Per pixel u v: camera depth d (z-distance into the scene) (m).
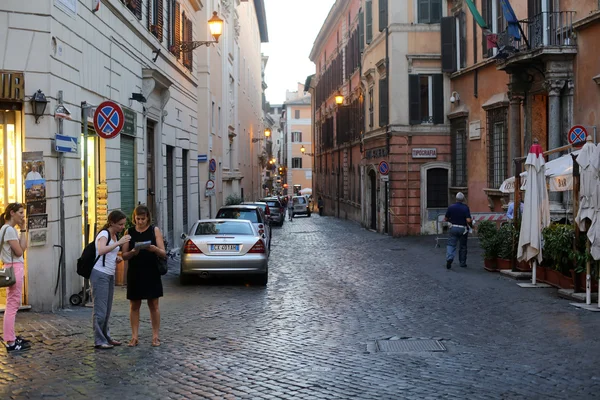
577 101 18.72
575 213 12.34
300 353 8.26
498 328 9.83
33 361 7.64
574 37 18.67
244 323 10.27
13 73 10.30
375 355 8.16
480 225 17.42
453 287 14.22
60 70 11.16
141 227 8.53
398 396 6.34
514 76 21.27
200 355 8.07
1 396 6.29
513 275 15.30
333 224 45.03
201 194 31.36
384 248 25.03
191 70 25.95
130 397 6.30
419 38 30.39
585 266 12.05
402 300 12.59
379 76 33.47
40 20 10.51
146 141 18.89
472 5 23.19
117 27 15.27
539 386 6.70
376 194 35.34
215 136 35.25
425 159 30.69
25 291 10.66
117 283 14.25
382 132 32.44
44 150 10.64
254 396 6.36
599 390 6.55
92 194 13.84
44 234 10.67
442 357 8.04
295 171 115.31
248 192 58.66
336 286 14.62
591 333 9.30
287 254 23.20
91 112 12.95
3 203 10.55
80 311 10.96
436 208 30.91
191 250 14.45
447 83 30.25
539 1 20.44
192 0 25.84
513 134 21.95
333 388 6.63
